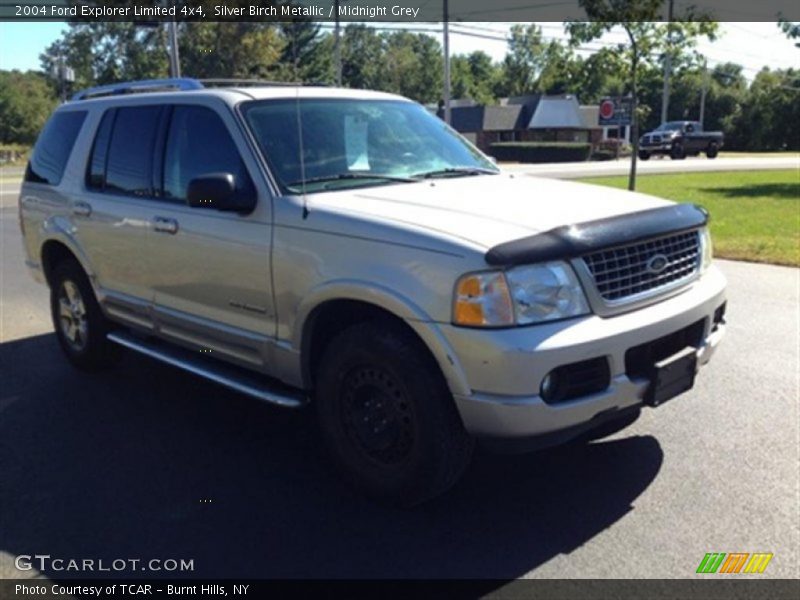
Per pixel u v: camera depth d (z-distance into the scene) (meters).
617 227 3.42
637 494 3.71
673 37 14.72
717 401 4.83
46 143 5.96
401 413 3.50
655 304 3.55
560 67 16.58
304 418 4.81
